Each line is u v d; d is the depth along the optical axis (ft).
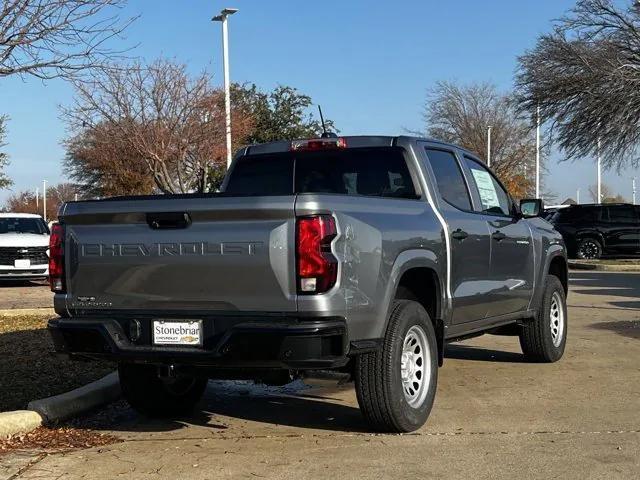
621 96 86.84
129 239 17.26
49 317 37.88
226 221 16.47
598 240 86.63
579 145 93.09
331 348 16.21
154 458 17.26
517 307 25.38
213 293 16.55
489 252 23.12
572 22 92.22
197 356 16.44
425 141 22.22
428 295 20.36
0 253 60.23
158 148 75.20
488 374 25.89
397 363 18.07
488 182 25.29
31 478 15.90
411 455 17.03
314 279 15.85
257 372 17.02
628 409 20.88
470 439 18.22
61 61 27.99
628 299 47.85
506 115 161.48
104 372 25.35
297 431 19.43
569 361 27.99
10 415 19.40
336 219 16.33
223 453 17.57
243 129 88.02
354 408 21.91
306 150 22.79
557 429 19.02
